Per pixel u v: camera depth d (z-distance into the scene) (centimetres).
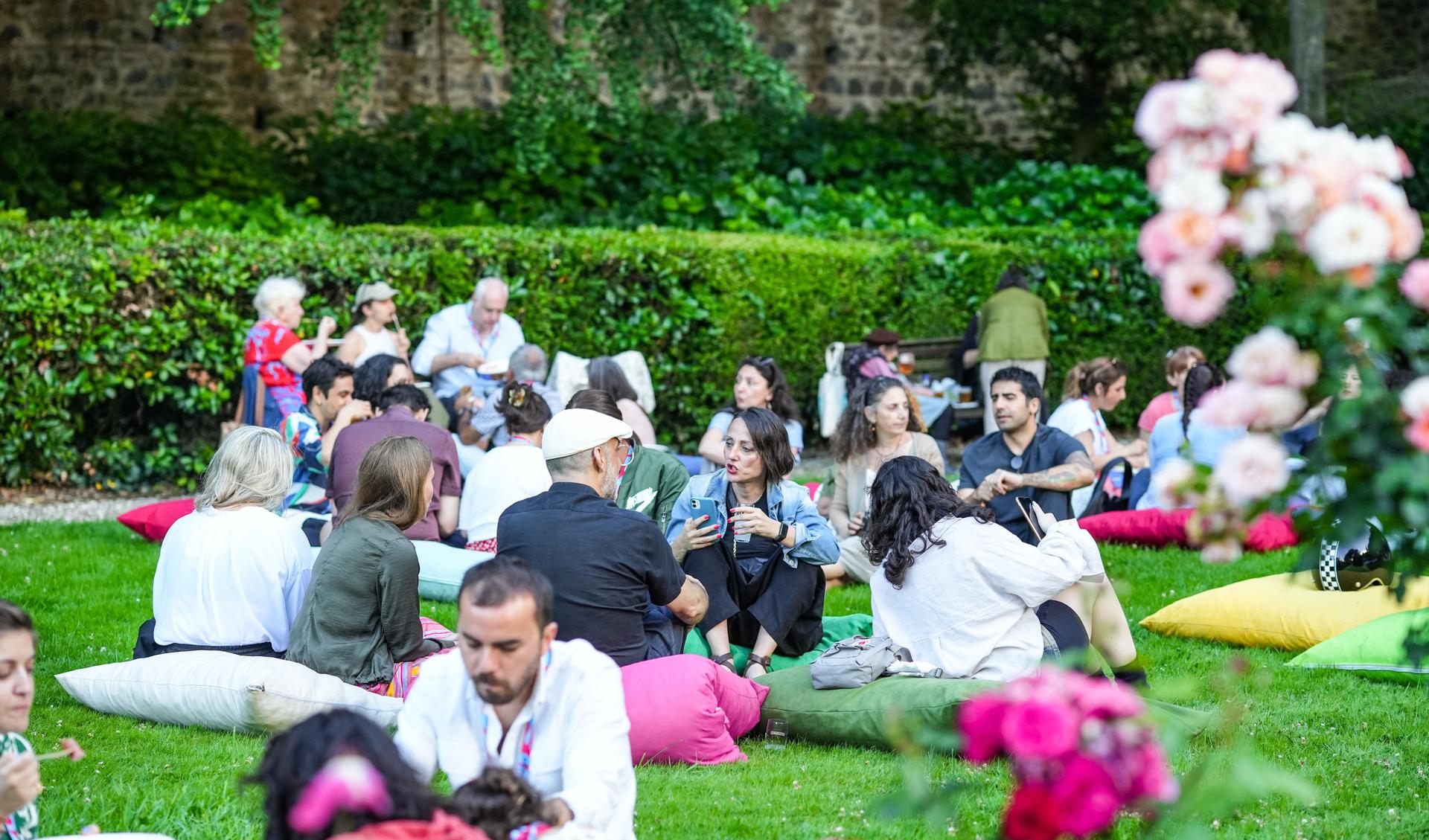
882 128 1703
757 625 547
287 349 837
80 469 998
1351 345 252
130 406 1026
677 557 539
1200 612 612
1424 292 246
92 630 624
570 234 1134
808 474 1061
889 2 1827
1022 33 1642
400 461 486
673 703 450
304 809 229
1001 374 640
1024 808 228
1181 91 243
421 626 510
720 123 1462
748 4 1303
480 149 1443
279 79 1595
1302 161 241
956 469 1080
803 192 1481
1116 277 1279
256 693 453
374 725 248
